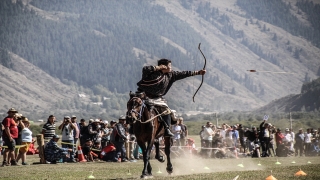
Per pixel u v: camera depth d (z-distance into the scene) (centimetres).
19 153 6550
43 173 5059
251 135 9594
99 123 7694
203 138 8756
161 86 4409
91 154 7400
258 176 4178
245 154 9338
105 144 7856
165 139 4597
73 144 7175
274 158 8656
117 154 7319
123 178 4453
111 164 6506
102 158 7369
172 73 4472
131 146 7581
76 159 7300
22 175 4881
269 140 9806
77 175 4831
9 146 6288
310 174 4306
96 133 7519
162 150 7919
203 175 4281
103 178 4534
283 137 10119
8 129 6272
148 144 4334
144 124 4325
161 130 4472
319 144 10650
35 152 8450
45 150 6750
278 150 9994
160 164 6381
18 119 6538
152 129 4325
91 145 7412
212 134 8775
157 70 4388
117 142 7300
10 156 6344
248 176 4188
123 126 7219
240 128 9681
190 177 4150
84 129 7531
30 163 6725
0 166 6162
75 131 7375
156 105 4381
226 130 9250
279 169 4706
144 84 4403
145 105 4334
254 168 5941
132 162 7106
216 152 8719
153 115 4344
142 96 4356
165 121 4450
